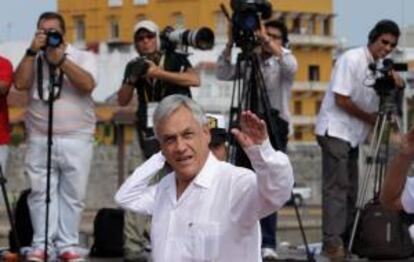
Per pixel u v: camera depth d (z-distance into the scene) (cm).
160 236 879
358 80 1488
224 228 862
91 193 5044
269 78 1477
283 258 1470
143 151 1431
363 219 1473
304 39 6341
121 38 6906
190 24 6456
